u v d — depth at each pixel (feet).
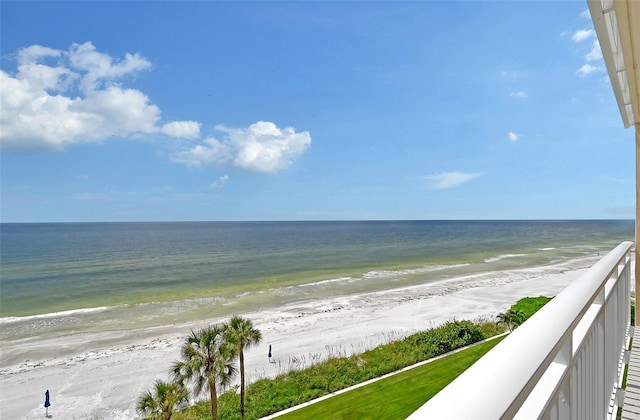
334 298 70.23
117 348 46.65
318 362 37.86
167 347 46.75
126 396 34.83
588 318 4.32
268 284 85.56
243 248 168.55
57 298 74.74
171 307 66.90
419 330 48.14
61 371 40.19
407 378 32.86
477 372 1.70
